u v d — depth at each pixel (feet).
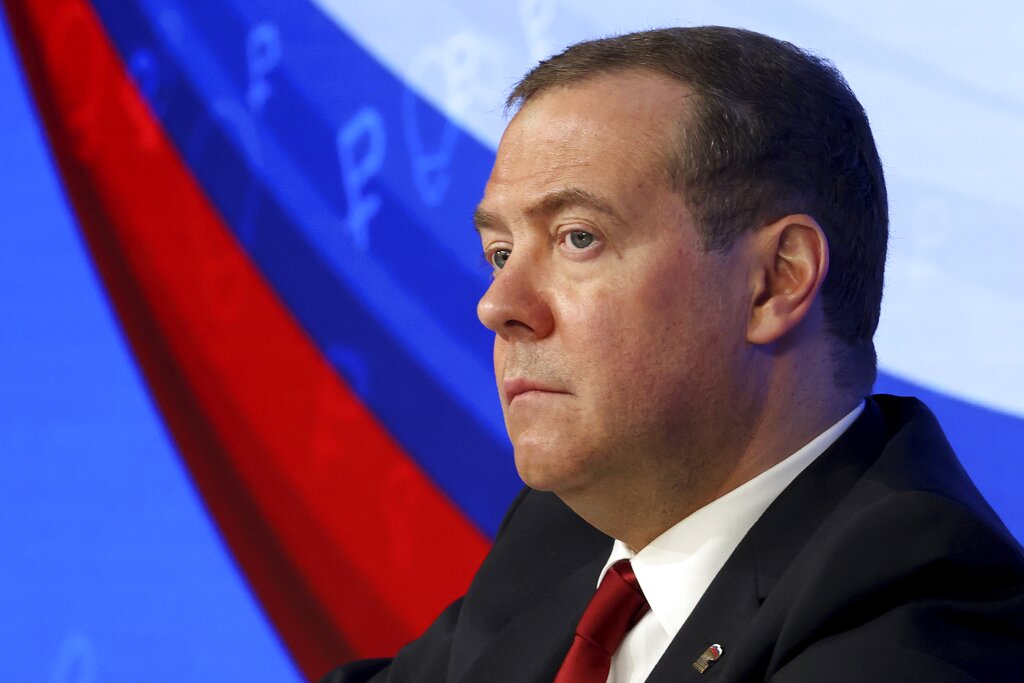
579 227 7.88
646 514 8.30
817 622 6.63
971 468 21.20
